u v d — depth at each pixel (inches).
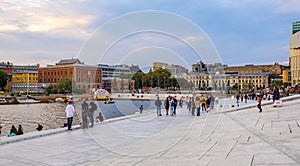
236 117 531.5
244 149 247.8
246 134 325.7
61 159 258.7
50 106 2197.3
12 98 2704.2
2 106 2213.3
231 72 5017.2
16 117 1440.7
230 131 358.6
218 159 219.1
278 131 329.1
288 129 337.7
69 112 431.8
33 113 1657.2
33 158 263.6
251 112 617.3
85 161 247.8
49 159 259.6
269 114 534.3
